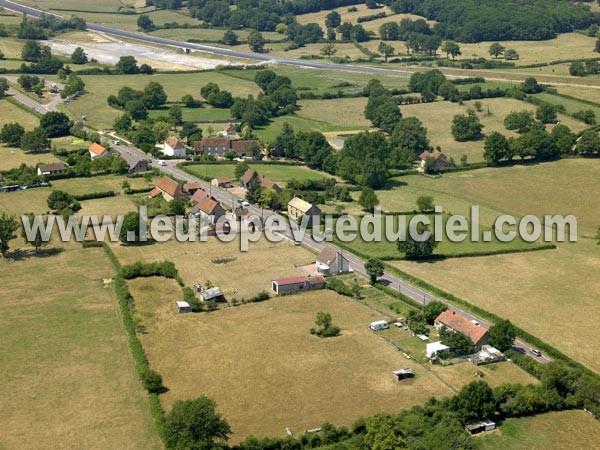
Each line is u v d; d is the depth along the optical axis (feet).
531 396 513.86
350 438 483.51
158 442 483.51
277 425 501.56
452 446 463.83
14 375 562.66
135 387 547.08
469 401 500.33
